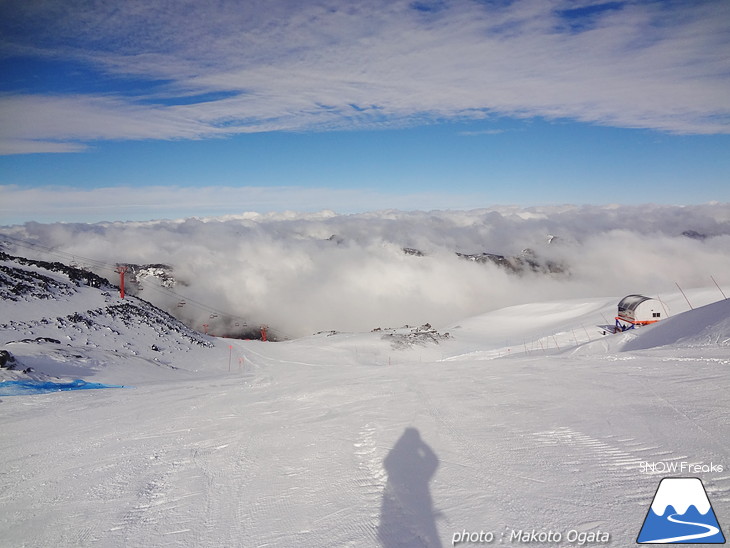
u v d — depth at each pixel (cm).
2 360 1730
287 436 738
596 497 405
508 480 460
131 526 457
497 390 934
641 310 3931
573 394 821
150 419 1004
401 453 579
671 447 503
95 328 3453
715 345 1362
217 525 438
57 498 558
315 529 405
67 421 1042
